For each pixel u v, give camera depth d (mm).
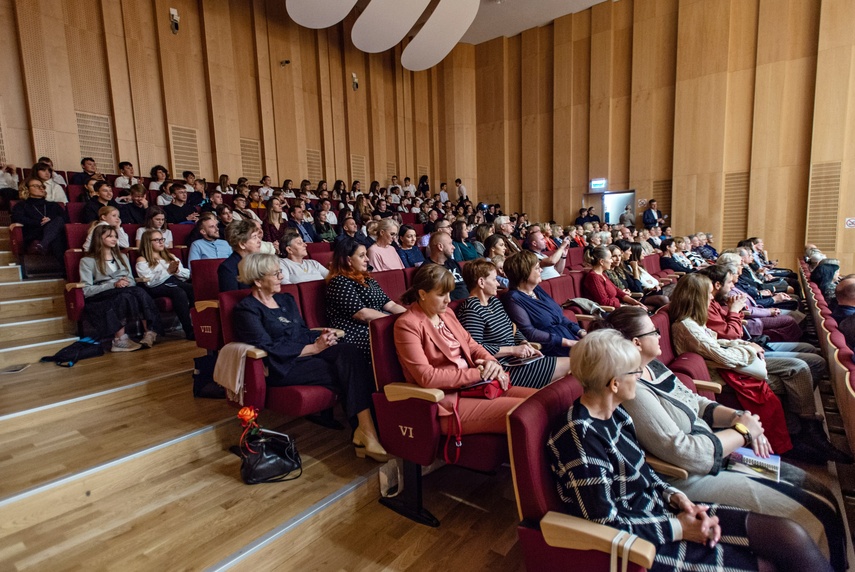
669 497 1156
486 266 2141
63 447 1774
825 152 7480
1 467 1626
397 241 3826
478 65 10945
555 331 2436
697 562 1018
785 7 7688
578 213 9906
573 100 9773
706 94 8375
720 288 2561
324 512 1583
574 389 1289
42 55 5621
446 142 11016
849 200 7387
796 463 2008
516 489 1082
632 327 1539
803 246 7812
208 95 7156
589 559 1001
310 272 2781
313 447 2020
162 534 1438
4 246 3736
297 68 8461
